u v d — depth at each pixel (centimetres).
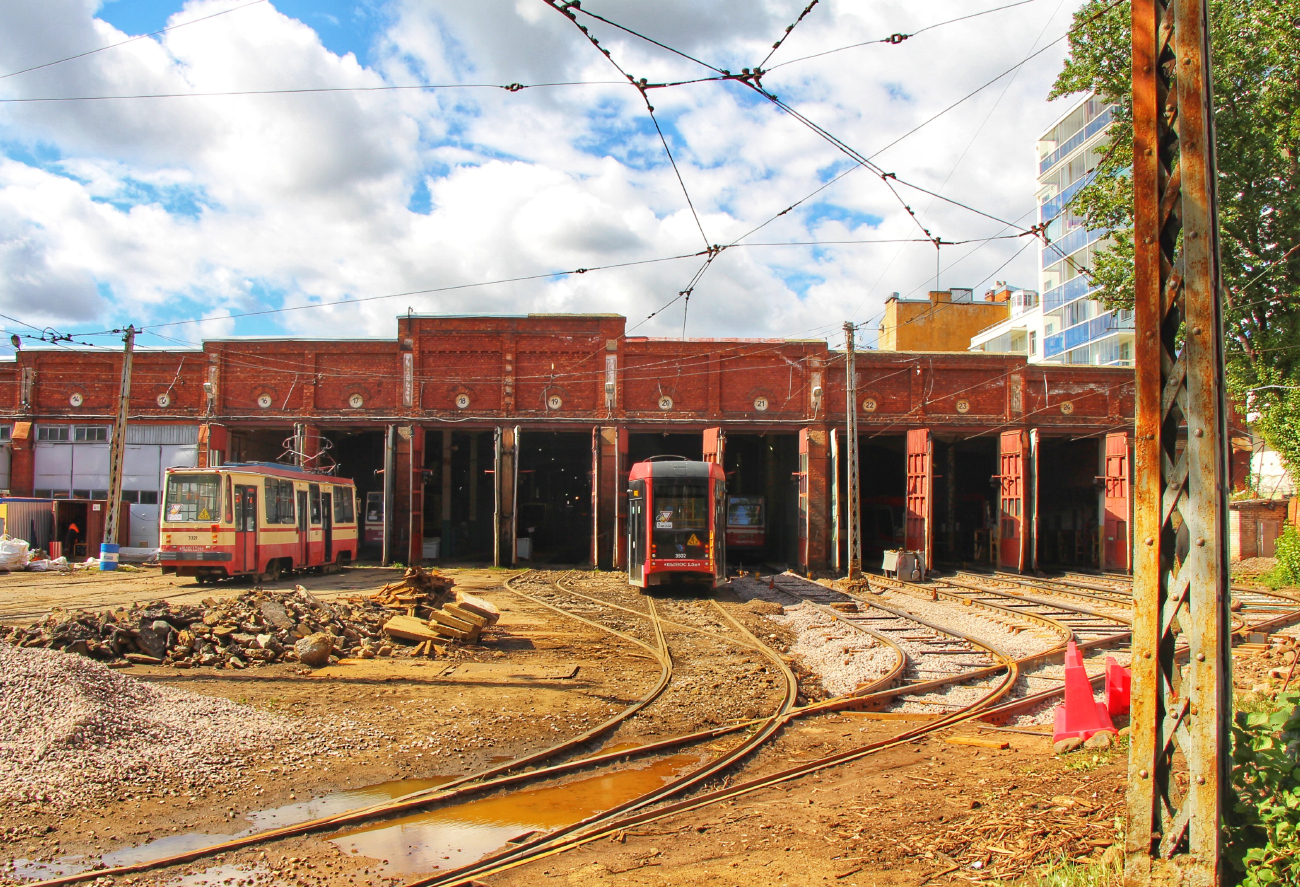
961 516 4403
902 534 4044
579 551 4747
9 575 2602
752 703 1017
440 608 1588
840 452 3475
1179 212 391
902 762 768
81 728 720
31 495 3362
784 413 3350
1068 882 444
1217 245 382
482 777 726
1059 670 1260
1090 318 5103
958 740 837
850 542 2544
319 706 940
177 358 3359
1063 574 3200
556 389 3331
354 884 522
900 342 5928
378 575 2750
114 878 522
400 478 3300
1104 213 2344
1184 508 387
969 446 4181
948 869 498
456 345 3334
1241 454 3500
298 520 2588
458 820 641
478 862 547
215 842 581
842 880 494
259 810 645
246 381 3353
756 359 3356
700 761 800
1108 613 1936
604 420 3309
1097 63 2170
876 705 1033
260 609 1284
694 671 1220
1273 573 2591
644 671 1212
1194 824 375
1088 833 527
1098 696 1055
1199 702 376
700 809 649
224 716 845
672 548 2283
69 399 3394
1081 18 2120
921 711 1003
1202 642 376
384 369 3338
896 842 548
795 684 1112
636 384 3338
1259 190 2180
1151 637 393
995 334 5850
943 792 654
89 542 3178
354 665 1187
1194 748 377
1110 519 3341
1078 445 3834
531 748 823
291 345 3344
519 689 1066
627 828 607
